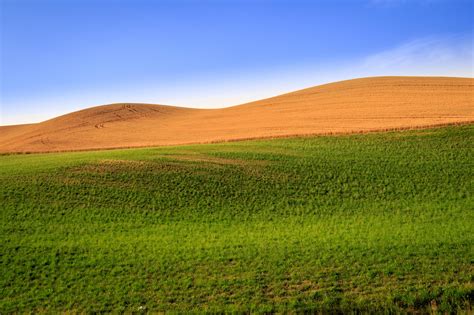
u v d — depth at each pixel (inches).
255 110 3326.8
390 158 1584.6
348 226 1069.1
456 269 776.9
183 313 679.7
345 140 1862.7
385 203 1224.2
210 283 781.9
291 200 1284.4
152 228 1093.8
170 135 2655.0
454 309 647.1
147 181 1422.2
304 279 783.1
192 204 1259.8
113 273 837.8
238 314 672.4
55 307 719.1
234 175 1489.9
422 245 903.7
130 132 2923.2
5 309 714.8
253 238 1010.7
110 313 695.1
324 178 1440.7
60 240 1010.7
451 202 1184.8
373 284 745.0
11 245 974.4
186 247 964.6
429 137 1760.6
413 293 699.4
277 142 1934.1
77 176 1453.0
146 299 735.1
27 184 1370.6
